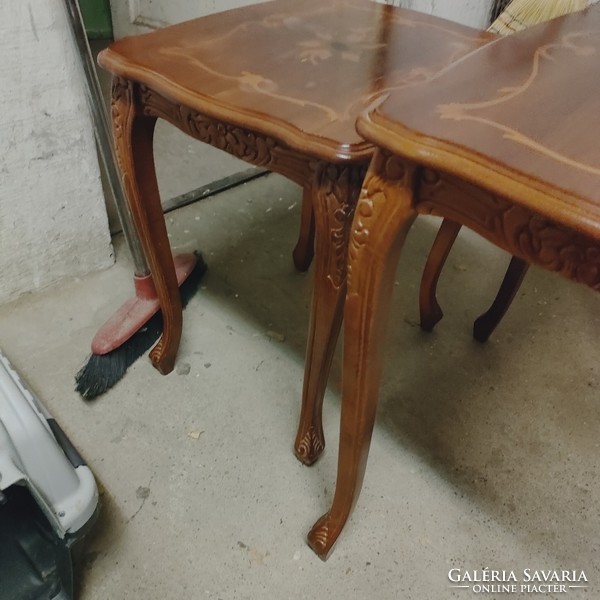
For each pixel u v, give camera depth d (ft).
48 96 3.05
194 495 2.64
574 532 2.60
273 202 4.81
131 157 2.43
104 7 6.90
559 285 4.05
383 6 2.92
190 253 3.86
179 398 3.09
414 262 4.21
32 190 3.27
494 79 1.61
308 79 2.10
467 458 2.88
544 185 1.15
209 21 2.59
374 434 2.97
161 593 2.30
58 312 3.54
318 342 2.27
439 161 1.24
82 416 2.96
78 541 2.18
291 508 2.61
